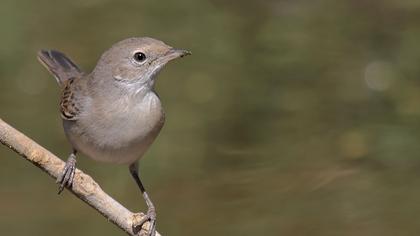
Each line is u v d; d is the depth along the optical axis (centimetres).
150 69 1038
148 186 1476
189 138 1602
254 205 1405
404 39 1844
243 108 1686
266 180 1475
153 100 1041
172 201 1431
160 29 1959
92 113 1031
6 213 1420
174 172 1510
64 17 2034
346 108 1675
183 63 1847
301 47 1869
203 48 1892
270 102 1708
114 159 1053
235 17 1992
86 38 1939
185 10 2027
